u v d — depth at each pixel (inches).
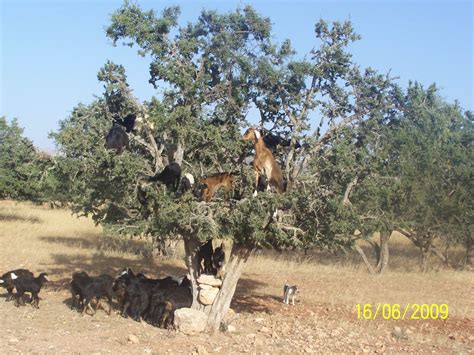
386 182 575.8
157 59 508.7
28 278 585.0
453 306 734.5
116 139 478.3
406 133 891.4
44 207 2010.3
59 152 543.5
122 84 517.7
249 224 458.3
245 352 454.6
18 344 447.2
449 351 501.4
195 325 505.7
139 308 560.4
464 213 990.4
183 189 474.0
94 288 565.9
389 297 787.4
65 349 440.8
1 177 1267.2
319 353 465.4
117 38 511.8
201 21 526.3
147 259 985.5
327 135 516.4
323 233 516.4
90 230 1406.3
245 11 514.3
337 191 506.6
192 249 528.1
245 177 474.3
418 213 971.3
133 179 485.7
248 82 516.7
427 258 1040.8
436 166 979.9
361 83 534.9
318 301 740.0
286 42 516.1
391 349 496.4
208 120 502.3
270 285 850.1
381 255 1010.1
